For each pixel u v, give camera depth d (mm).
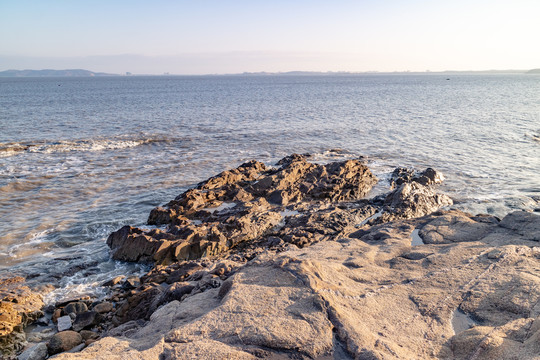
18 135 46625
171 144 43812
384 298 10805
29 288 15930
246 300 10188
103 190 28281
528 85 186375
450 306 10406
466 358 8508
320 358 8484
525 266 12125
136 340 9578
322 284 10867
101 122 58188
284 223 21641
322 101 96312
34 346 12102
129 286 16016
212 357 8203
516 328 9250
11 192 27328
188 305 11102
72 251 19609
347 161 29391
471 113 68750
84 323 13375
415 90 148125
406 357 8359
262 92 137625
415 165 34500
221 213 22203
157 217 22547
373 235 16406
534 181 29203
